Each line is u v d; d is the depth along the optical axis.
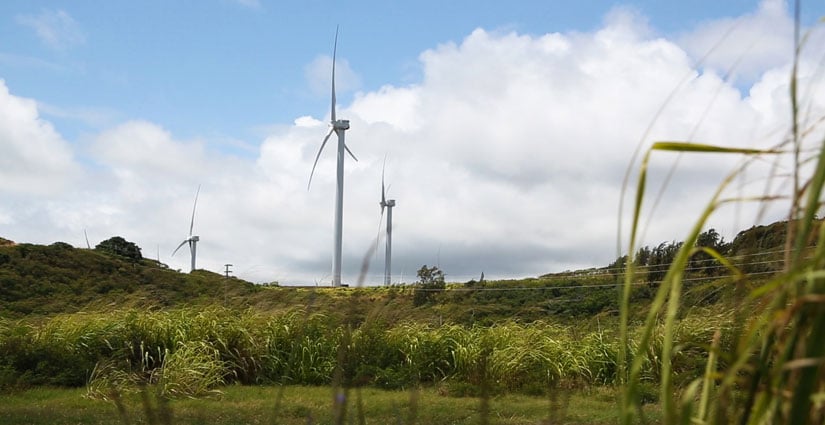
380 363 11.13
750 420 1.65
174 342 14.05
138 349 13.95
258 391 12.23
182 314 15.33
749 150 1.71
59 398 11.02
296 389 12.55
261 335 14.48
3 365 12.99
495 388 11.34
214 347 14.24
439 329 15.13
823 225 1.54
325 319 14.34
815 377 1.51
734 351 1.77
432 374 13.45
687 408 1.69
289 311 15.21
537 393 12.03
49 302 25.08
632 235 1.72
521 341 14.30
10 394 11.71
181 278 28.58
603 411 9.61
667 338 1.71
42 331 14.23
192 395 11.52
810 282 1.55
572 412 9.42
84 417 8.77
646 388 10.26
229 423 8.60
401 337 13.98
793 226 1.69
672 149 1.71
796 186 1.70
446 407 9.05
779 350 1.68
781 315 1.61
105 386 10.87
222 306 16.39
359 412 2.07
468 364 13.18
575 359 13.77
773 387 1.58
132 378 10.95
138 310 15.38
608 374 13.78
